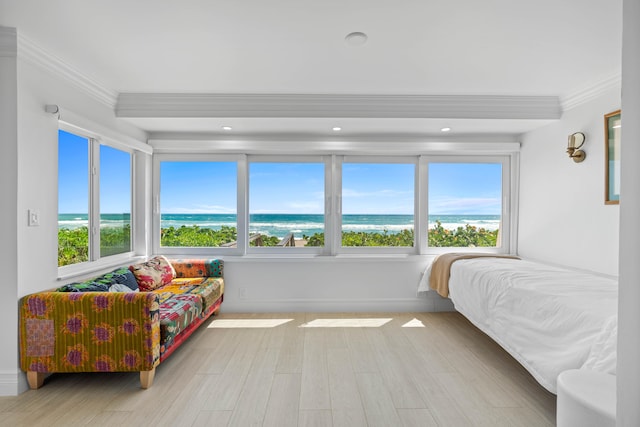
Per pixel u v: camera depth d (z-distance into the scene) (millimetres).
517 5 1915
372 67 2729
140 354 2357
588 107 3082
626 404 823
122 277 3025
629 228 820
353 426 1985
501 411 2133
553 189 3551
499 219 4277
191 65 2697
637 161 810
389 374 2607
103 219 3361
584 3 1893
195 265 3936
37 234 2420
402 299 4195
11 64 2221
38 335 2324
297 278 4152
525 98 3393
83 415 2084
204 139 4074
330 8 1952
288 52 2479
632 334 812
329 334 3430
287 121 3525
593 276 2717
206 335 3398
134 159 3957
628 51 818
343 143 4059
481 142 4105
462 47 2398
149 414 2094
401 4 1912
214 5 1924
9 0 1874
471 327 3646
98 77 2930
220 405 2193
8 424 1995
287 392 2348
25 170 2311
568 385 1462
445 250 4266
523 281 2578
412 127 3758
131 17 2041
